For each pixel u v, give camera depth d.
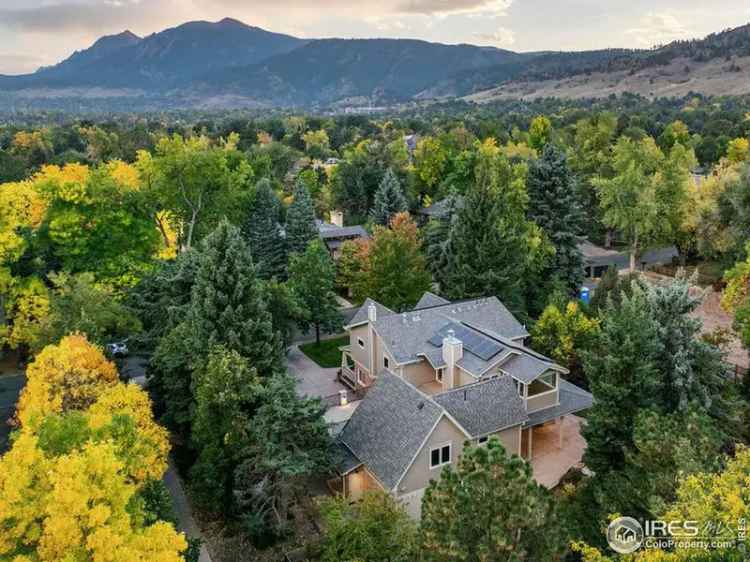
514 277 44.50
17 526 14.73
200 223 55.16
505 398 28.25
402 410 26.20
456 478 15.54
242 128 158.88
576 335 36.72
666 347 23.72
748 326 31.42
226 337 30.09
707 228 49.00
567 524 20.66
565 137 108.44
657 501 16.33
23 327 39.41
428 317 36.22
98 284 42.66
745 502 13.68
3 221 39.56
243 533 25.52
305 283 44.59
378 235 46.41
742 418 25.33
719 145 106.94
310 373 41.91
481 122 151.62
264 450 23.81
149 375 34.06
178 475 29.86
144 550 15.44
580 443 30.80
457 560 14.84
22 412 24.30
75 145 135.00
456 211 51.19
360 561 18.39
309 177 93.44
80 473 15.16
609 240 72.88
